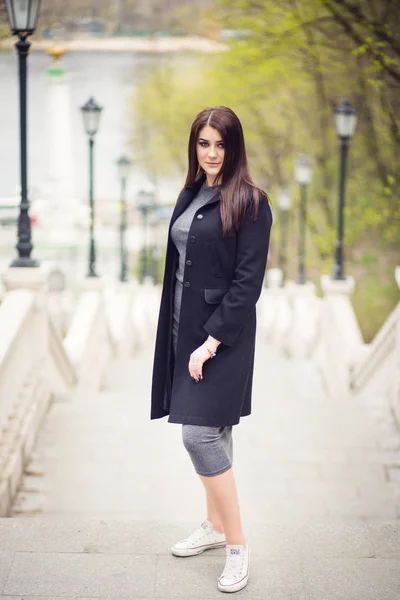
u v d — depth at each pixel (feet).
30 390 29.71
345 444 30.32
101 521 17.76
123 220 80.64
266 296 99.40
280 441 30.53
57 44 121.39
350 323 48.06
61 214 125.49
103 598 15.08
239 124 14.64
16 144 239.91
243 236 14.53
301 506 25.27
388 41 55.62
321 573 15.93
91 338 48.70
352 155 73.56
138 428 31.68
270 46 70.38
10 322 28.63
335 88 75.25
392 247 76.89
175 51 125.80
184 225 14.99
